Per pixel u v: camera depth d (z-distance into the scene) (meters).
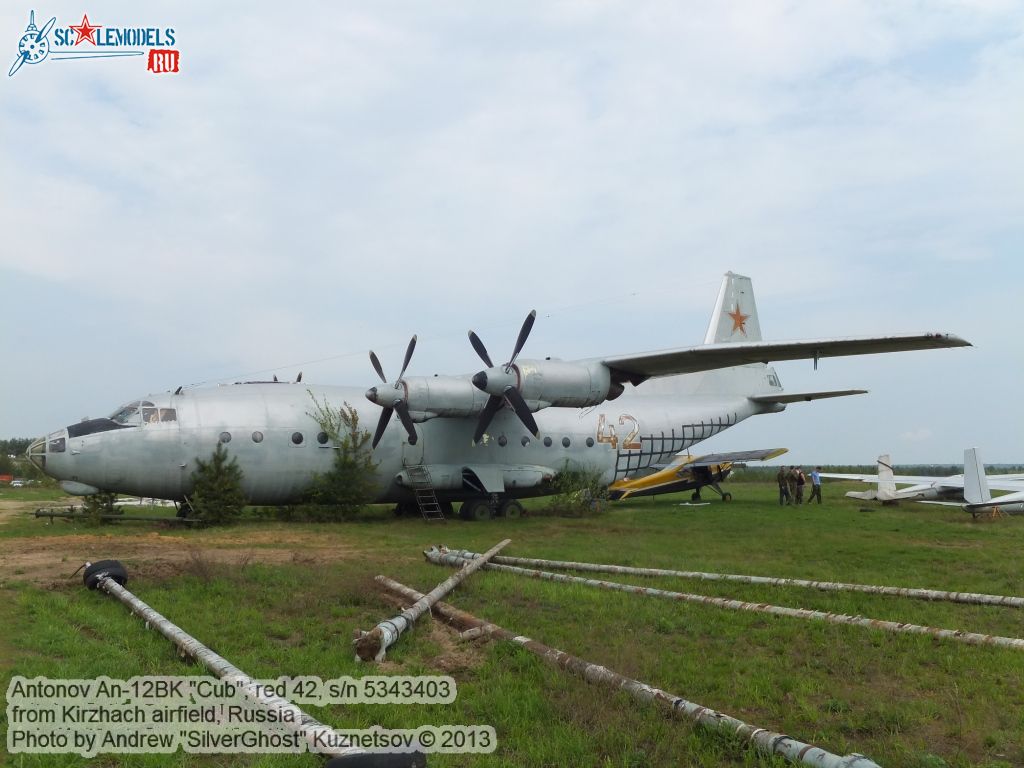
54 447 17.47
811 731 5.41
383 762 4.07
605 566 11.86
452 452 21.69
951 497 27.31
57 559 11.74
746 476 71.56
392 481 21.25
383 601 9.23
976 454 22.16
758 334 29.55
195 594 9.12
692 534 17.34
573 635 7.77
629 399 26.06
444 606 8.79
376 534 16.81
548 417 23.58
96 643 7.05
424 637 7.74
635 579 11.20
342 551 13.67
